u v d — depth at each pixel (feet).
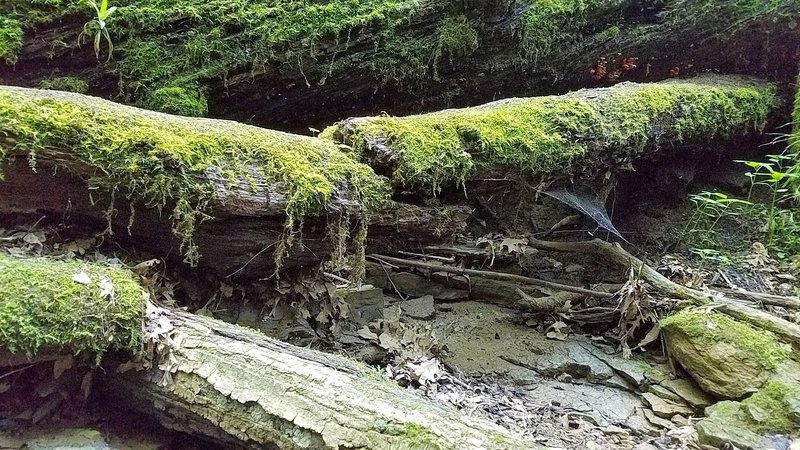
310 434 6.04
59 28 9.93
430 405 6.43
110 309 6.34
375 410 6.14
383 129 8.98
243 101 11.35
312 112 12.12
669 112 12.10
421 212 9.19
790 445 7.96
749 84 14.55
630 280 10.55
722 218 13.70
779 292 11.49
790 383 8.72
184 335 6.80
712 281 11.73
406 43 11.93
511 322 10.98
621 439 8.55
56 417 6.69
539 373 9.96
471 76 12.78
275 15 10.99
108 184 6.96
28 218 7.33
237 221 7.78
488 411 8.70
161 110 10.43
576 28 13.19
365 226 8.61
